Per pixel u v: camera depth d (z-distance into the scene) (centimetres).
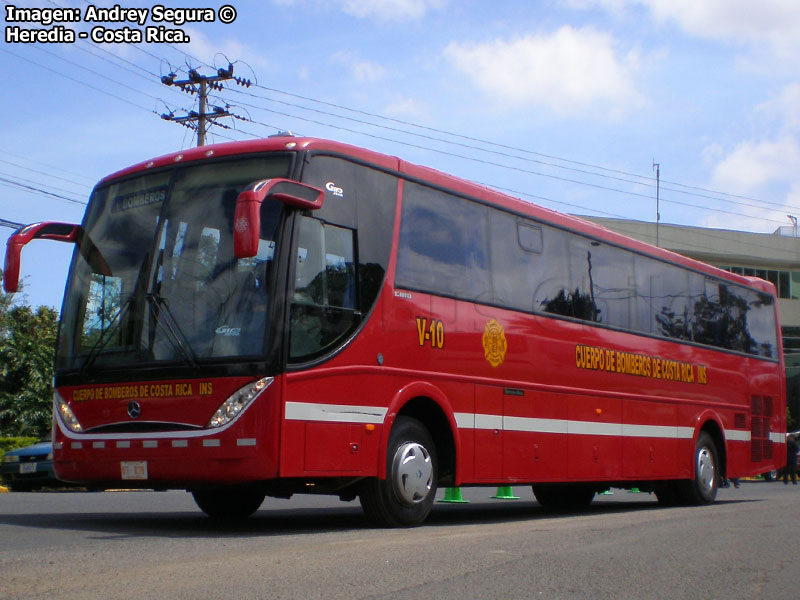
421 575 634
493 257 1133
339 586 585
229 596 544
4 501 1412
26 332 3894
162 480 862
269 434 820
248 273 856
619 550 791
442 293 1037
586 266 1324
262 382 825
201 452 832
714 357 1641
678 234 5491
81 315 947
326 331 880
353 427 898
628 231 5350
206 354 850
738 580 653
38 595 539
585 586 614
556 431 1211
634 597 582
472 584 608
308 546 769
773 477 3403
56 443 936
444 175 1074
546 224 1250
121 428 887
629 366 1389
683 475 1509
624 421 1364
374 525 962
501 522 1098
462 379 1049
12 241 934
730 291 1741
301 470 838
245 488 913
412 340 983
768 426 1808
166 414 859
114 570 629
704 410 1586
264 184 814
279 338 833
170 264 902
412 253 1002
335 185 916
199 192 914
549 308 1227
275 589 568
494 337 1112
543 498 1525
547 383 1203
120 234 951
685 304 1576
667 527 1007
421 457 987
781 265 5881
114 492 1823
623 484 1461
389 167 990
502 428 1110
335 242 905
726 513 1255
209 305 866
